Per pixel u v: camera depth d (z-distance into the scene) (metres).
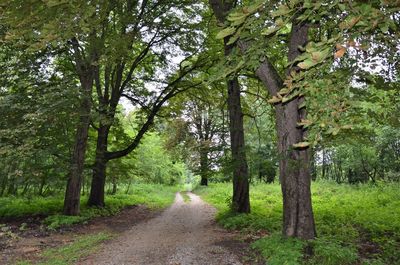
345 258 6.77
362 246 8.41
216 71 4.32
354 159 28.77
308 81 2.99
